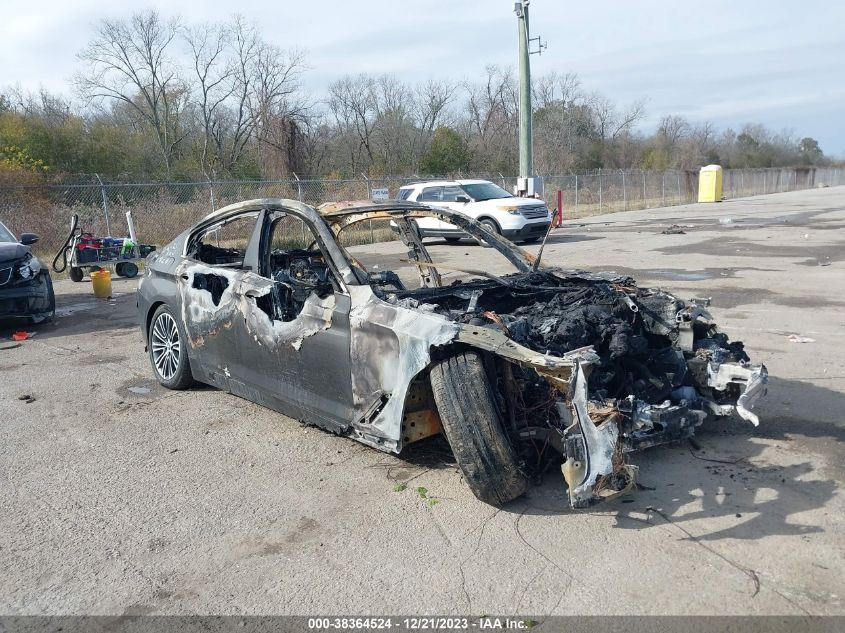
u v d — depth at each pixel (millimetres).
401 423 4039
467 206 18359
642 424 3838
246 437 5148
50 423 5559
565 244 17812
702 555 3377
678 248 15656
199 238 6164
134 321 9734
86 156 30609
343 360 4371
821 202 34281
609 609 2998
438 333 3816
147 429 5371
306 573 3373
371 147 42688
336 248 4664
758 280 10898
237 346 5312
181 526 3865
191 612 3102
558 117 54719
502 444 3740
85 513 4047
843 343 7027
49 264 15906
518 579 3242
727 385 4418
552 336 4164
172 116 37688
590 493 3445
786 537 3508
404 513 3918
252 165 37062
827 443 4629
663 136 71562
